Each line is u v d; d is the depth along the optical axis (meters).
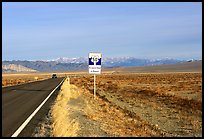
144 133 15.30
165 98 35.16
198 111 24.75
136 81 85.12
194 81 75.75
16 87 56.19
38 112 21.00
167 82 75.62
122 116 21.39
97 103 28.33
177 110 26.17
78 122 14.78
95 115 19.03
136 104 30.88
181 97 35.12
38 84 70.38
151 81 83.19
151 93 41.06
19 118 18.12
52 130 14.31
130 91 47.31
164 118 22.62
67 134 12.17
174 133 17.23
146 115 23.92
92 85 65.19
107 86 59.50
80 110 20.53
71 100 27.86
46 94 38.81
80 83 76.69
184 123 20.56
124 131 14.84
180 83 68.81
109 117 19.47
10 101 29.33
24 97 34.06
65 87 41.69
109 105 27.42
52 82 83.69
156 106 29.06
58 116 16.94
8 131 13.95
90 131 13.20
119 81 86.25
